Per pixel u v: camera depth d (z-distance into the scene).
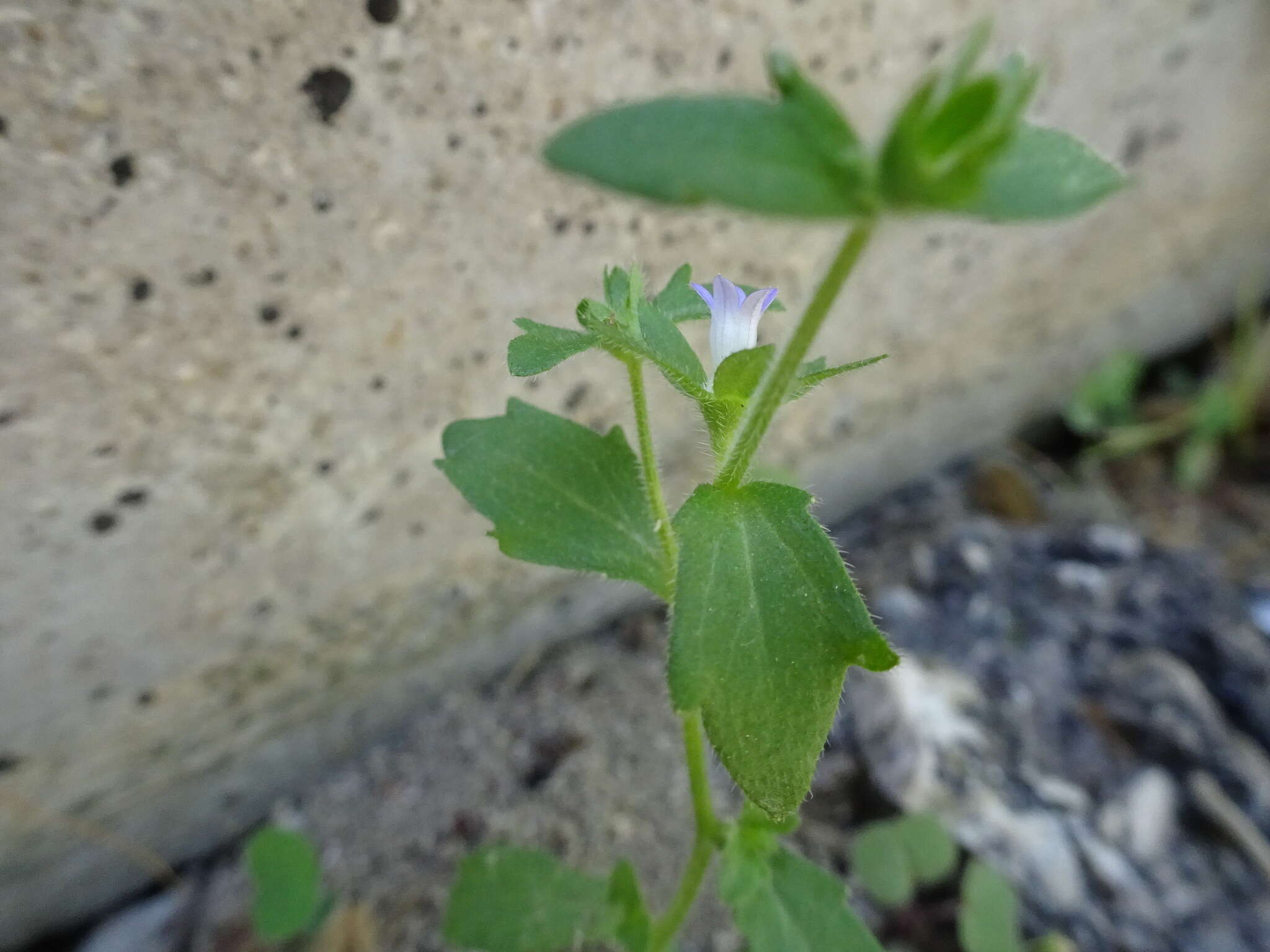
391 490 0.07
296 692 0.07
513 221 0.06
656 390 0.08
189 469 0.06
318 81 0.05
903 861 0.06
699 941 0.06
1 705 0.06
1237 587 0.09
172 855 0.07
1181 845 0.07
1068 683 0.08
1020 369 0.11
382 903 0.07
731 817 0.07
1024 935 0.06
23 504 0.05
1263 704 0.08
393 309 0.06
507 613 0.08
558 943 0.05
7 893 0.07
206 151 0.05
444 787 0.07
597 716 0.08
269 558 0.06
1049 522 0.10
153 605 0.06
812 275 0.08
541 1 0.05
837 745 0.07
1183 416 0.11
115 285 0.05
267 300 0.05
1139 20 0.09
